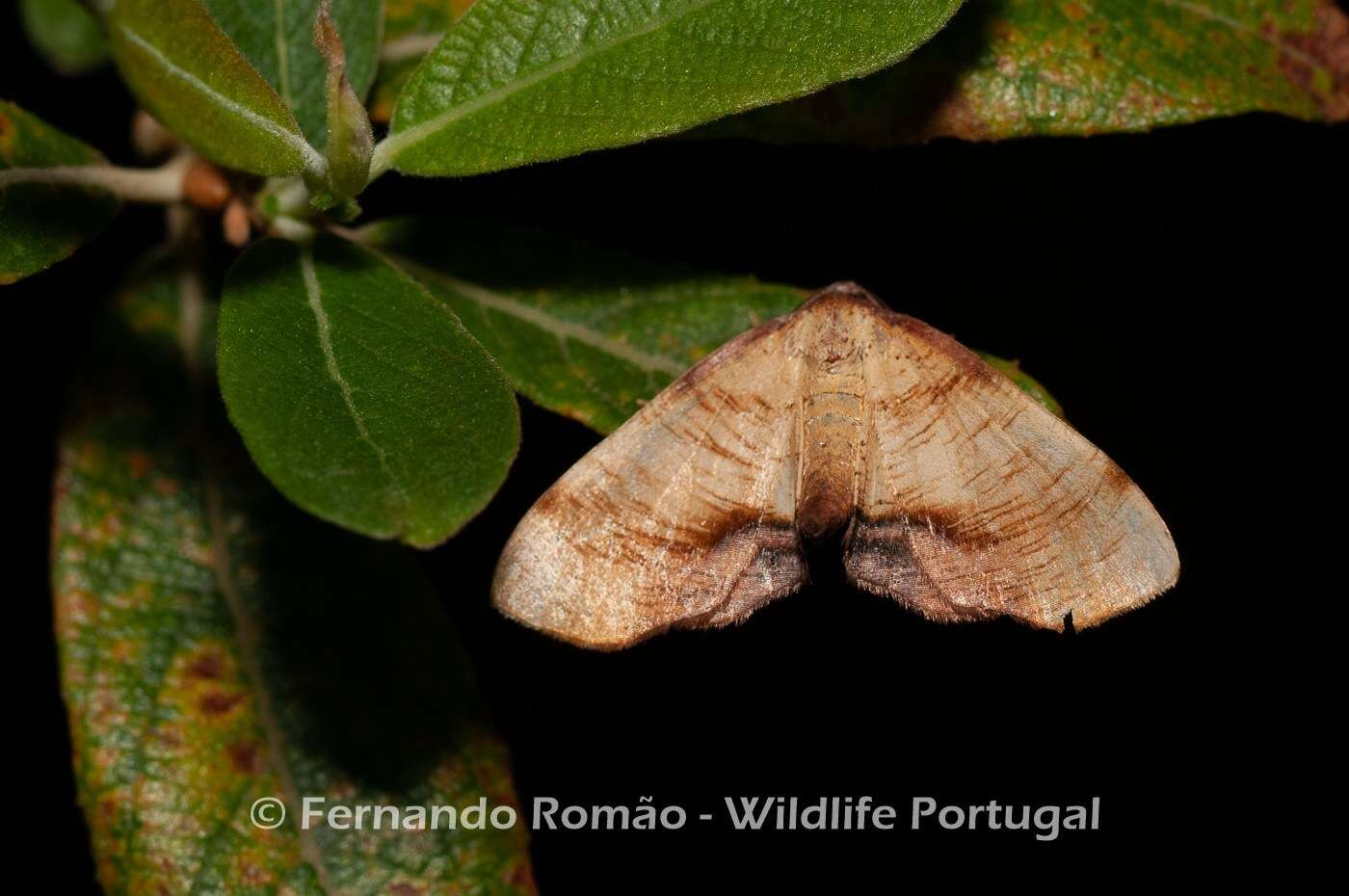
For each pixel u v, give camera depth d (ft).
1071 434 0.50
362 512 0.45
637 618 0.50
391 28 0.50
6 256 0.47
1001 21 0.50
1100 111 0.50
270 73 0.49
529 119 0.47
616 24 0.47
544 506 0.49
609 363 0.50
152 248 0.51
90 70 0.51
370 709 0.51
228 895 0.50
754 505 0.50
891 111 0.50
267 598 0.51
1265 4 0.50
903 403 0.51
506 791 0.51
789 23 0.47
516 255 0.50
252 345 0.46
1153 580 0.50
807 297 0.50
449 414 0.46
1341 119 0.50
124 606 0.50
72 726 0.50
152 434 0.51
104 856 0.50
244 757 0.50
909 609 0.50
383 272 0.47
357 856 0.50
